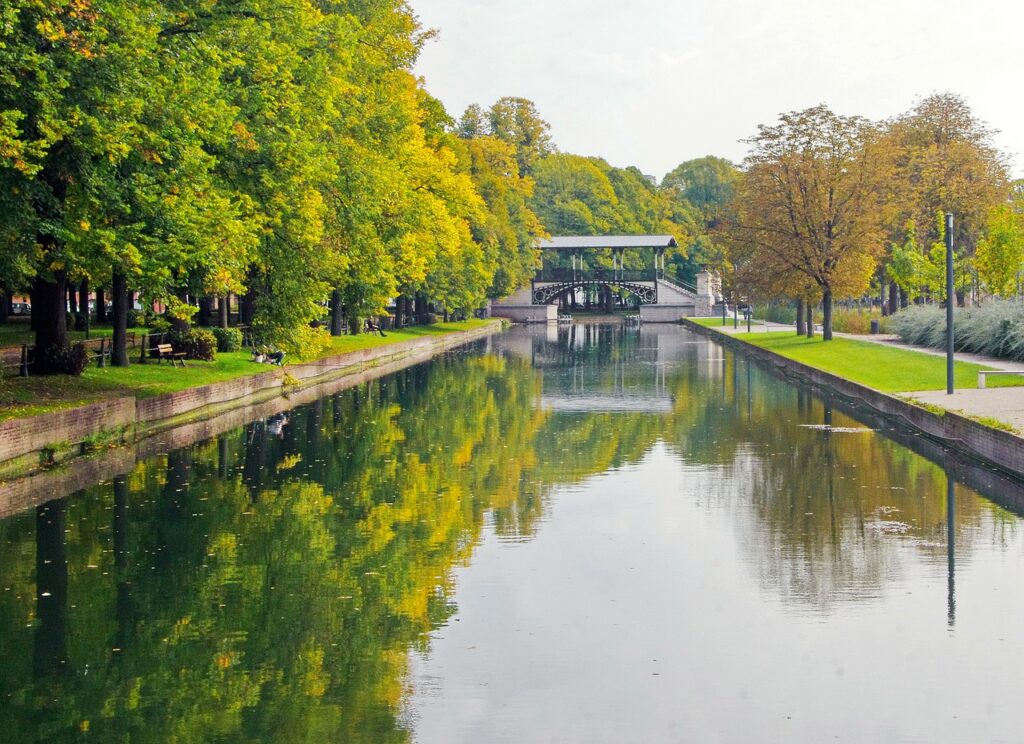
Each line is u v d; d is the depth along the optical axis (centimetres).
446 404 4000
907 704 1173
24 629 1438
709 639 1377
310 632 1421
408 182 5175
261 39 3158
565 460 2725
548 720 1145
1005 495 2209
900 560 1730
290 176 3281
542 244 13712
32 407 2627
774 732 1109
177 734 1124
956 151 7225
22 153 2252
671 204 18150
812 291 6494
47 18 2288
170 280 3266
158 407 3144
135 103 2414
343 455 2781
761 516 2050
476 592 1582
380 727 1134
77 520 2022
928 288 6962
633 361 6362
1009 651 1321
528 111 16538
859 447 2838
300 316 3972
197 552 1805
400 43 4978
